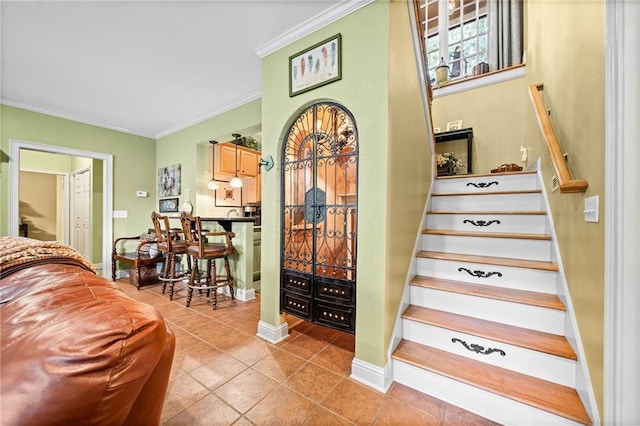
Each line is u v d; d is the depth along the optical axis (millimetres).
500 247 1972
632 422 875
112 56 2312
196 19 1867
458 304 1754
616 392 909
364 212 1644
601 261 1075
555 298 1570
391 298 1635
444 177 2791
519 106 3244
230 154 4281
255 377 1667
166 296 3303
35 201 5777
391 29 1587
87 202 5000
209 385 1589
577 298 1314
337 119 1893
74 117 3646
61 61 2381
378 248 1585
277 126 2100
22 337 526
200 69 2529
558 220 1697
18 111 3213
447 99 3689
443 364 1497
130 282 3945
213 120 3594
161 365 639
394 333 1662
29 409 431
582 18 1428
